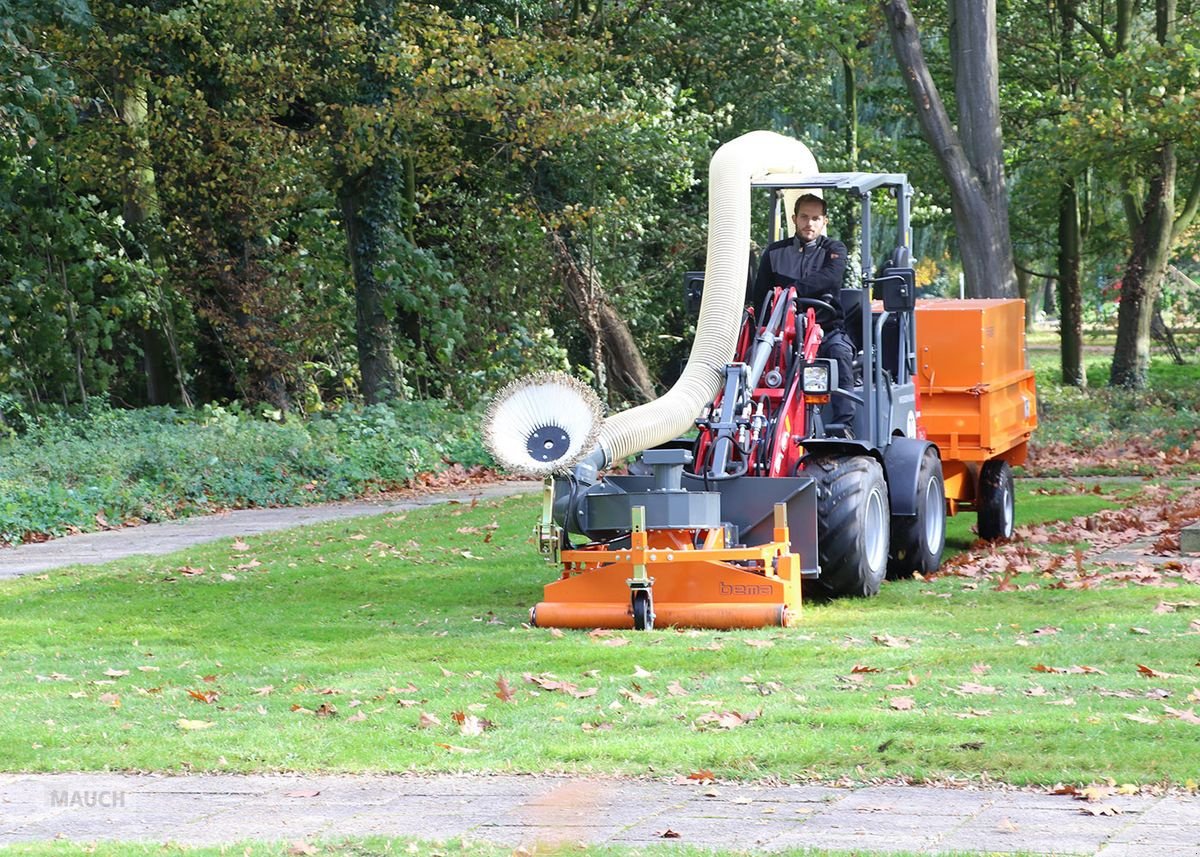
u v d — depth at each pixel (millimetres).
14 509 41688
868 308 29609
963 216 62812
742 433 27391
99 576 33312
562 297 77250
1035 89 87625
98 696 20734
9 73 54969
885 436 30797
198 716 19328
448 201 76250
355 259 66875
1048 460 55750
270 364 66812
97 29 61719
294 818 14734
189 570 33625
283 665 22672
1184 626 23047
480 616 27047
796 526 26531
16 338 66125
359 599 29578
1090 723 16969
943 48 91188
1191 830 13359
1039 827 13578
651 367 87188
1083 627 23453
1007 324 37219
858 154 87625
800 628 24391
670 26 78500
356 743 17469
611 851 13133
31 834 14438
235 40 64875
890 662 21078
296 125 71312
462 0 70875
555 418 25625
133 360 75750
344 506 48594
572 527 26219
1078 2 86438
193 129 64312
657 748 16625
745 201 29016
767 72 84188
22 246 66750
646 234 78938
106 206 72188
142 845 13828
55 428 59281
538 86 63375
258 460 51250
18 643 25312
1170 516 36938
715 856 12898
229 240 67938
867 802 14609
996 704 18188
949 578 30359
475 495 49844
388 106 62469
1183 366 111125
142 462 49594
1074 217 89812
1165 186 82375
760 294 30125
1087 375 107750
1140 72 66625
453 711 18953
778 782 15430
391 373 67062
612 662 21859
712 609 24531
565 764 16297
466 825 14273
